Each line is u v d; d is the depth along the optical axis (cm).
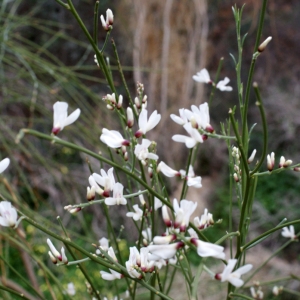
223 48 157
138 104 32
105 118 112
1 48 74
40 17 140
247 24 156
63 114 25
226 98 154
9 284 60
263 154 26
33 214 65
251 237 113
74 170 117
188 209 25
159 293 28
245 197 28
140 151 27
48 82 103
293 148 138
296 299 92
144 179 30
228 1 152
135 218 33
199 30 118
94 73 142
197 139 26
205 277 92
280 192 126
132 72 130
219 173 137
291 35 161
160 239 25
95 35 30
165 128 118
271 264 101
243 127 29
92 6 140
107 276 29
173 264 32
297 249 111
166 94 116
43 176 111
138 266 28
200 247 24
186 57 118
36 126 118
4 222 26
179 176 29
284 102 144
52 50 144
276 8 164
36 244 95
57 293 90
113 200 28
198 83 120
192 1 117
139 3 115
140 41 115
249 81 29
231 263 24
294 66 160
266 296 93
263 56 159
